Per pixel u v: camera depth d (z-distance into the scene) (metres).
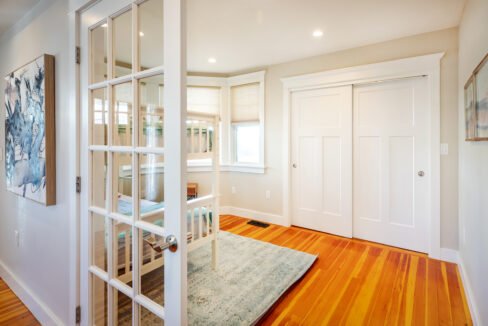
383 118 3.01
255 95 3.96
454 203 2.55
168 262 0.97
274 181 3.81
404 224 2.92
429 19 2.39
